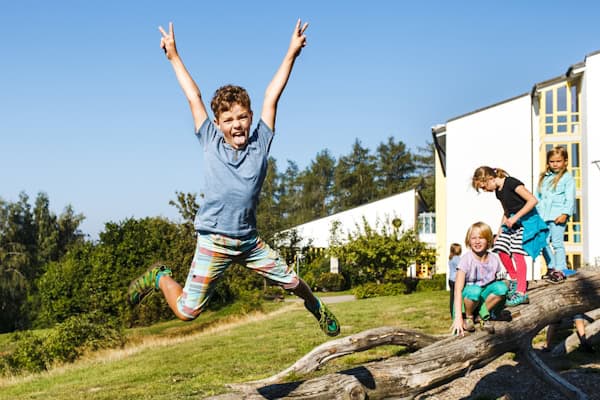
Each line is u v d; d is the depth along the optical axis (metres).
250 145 3.65
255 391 4.95
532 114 27.14
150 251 30.00
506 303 6.82
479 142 27.95
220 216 3.52
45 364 16.58
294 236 43.56
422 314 16.39
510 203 6.75
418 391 5.71
